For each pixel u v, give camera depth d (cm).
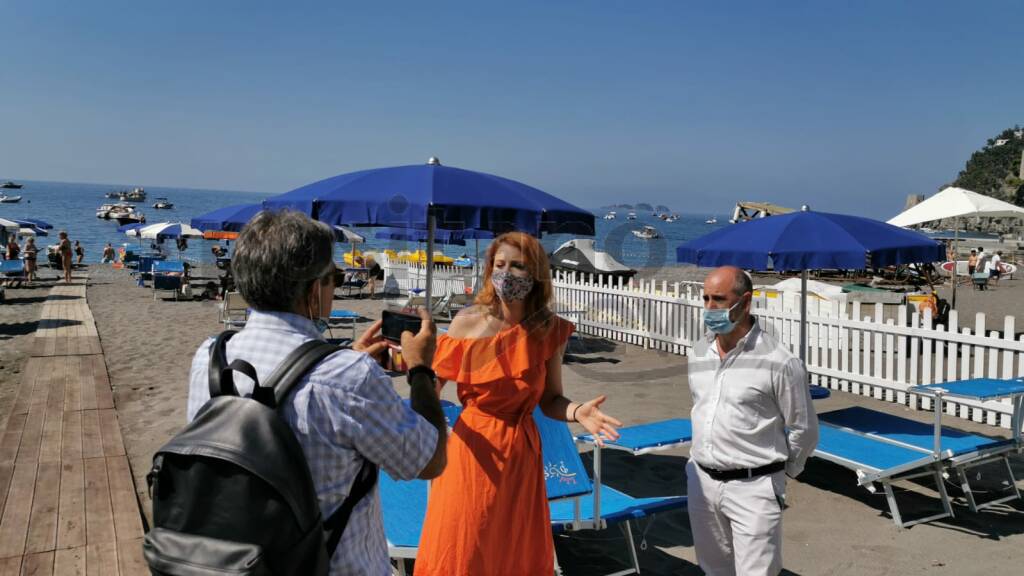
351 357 169
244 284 173
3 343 1247
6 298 2000
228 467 149
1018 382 544
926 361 848
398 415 172
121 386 923
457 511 271
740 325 322
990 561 449
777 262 568
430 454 179
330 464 162
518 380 271
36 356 1108
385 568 181
